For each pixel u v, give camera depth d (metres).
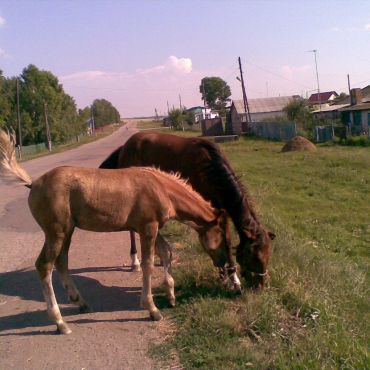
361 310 5.54
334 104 57.47
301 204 12.66
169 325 4.99
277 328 4.60
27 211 12.23
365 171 17.84
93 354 4.50
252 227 5.46
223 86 117.75
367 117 36.69
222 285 5.72
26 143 59.84
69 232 5.00
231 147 31.66
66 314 5.45
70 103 72.06
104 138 73.19
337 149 26.98
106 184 4.93
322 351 4.14
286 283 5.47
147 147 6.89
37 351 4.62
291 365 3.95
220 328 4.65
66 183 4.84
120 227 5.09
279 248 6.84
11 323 5.31
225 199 5.70
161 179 5.22
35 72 60.66
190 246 7.40
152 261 5.14
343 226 10.64
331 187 15.01
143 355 4.42
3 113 56.62
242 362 4.11
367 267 7.82
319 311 4.85
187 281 5.91
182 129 70.69
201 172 6.08
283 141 36.34
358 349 4.22
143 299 5.12
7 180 5.03
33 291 6.33
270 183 15.66
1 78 59.56
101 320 5.24
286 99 59.69
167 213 5.18
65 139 64.94
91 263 7.39
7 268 7.40
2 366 4.38
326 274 6.15
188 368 4.13
